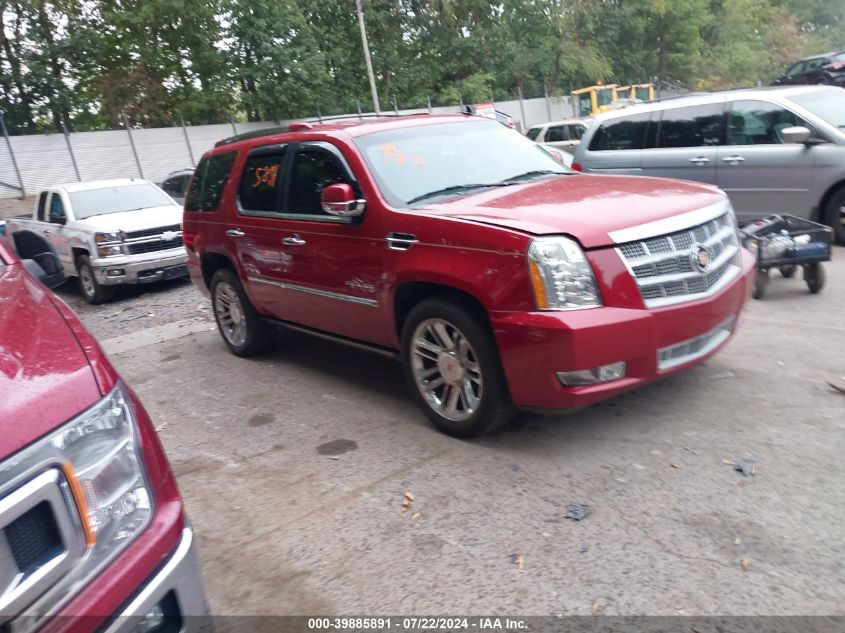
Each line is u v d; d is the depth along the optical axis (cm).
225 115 3588
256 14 3347
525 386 402
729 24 5041
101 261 1097
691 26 4647
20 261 327
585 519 352
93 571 193
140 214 1173
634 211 422
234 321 681
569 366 383
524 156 569
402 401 535
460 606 300
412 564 331
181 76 3503
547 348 385
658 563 313
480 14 4019
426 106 3872
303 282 554
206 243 676
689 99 980
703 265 423
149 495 216
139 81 3319
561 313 383
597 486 381
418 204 476
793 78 2748
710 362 539
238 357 691
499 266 400
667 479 381
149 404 588
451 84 4025
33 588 179
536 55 4228
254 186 612
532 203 446
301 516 384
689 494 365
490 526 355
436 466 423
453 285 424
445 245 429
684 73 4888
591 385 392
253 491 418
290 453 464
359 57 3800
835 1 5725
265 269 596
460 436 454
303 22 3444
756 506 349
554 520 354
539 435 450
